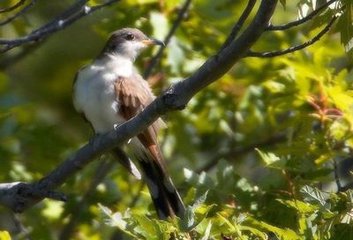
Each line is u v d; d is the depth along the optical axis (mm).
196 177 10727
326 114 11367
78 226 13750
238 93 15391
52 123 15039
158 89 13914
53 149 14305
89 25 16797
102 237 13750
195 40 14305
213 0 14414
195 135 16344
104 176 13570
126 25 14102
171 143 15711
